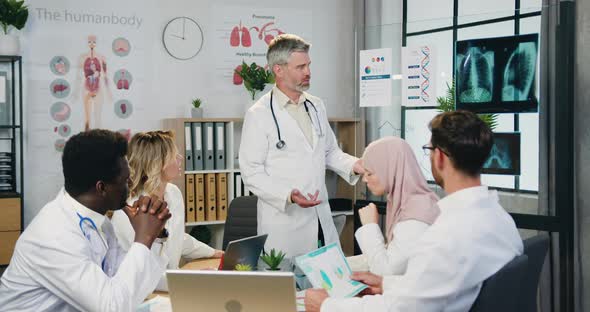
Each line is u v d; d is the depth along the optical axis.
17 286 1.66
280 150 2.92
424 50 3.66
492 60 3.40
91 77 4.52
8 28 4.22
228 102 4.98
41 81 4.37
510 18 3.34
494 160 3.43
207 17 4.88
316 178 2.96
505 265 1.59
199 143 4.57
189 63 4.84
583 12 3.32
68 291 1.61
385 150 2.09
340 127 5.21
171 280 1.61
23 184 4.20
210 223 4.59
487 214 1.62
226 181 4.68
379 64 3.86
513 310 1.70
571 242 3.26
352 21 5.41
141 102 4.70
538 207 3.31
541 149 3.29
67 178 1.69
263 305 1.57
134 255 1.70
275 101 2.97
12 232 3.98
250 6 5.03
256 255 2.24
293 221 2.91
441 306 1.56
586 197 3.38
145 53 4.69
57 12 4.40
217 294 1.59
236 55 4.99
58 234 1.62
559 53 3.20
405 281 1.60
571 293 3.31
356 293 1.95
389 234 2.09
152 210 1.76
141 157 2.51
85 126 4.52
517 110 3.35
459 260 1.54
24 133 4.32
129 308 1.63
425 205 2.02
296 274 2.22
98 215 1.73
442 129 1.67
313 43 5.31
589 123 3.35
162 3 4.73
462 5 4.65
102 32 4.55
